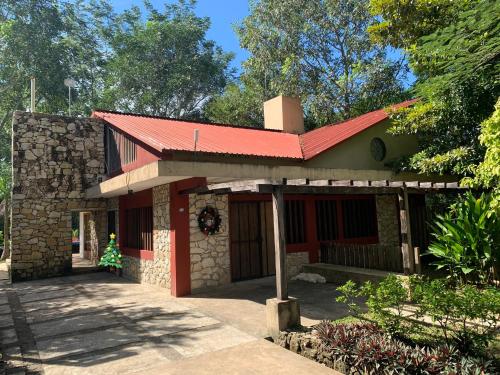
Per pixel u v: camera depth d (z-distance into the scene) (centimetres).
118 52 3269
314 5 2319
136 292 1020
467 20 744
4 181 2158
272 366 491
